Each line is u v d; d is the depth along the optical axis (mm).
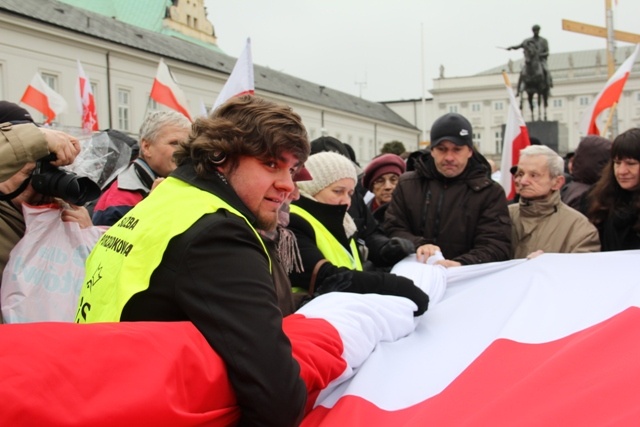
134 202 2852
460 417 1368
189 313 1208
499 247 3039
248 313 1199
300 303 2029
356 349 1626
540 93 22719
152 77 29219
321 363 1420
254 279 1233
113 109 27078
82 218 2023
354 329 1660
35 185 1742
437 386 1610
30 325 1062
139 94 28531
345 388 1590
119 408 1008
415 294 2088
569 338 1777
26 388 952
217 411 1167
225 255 1229
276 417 1188
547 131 15219
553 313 1969
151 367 1076
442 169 3213
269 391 1171
